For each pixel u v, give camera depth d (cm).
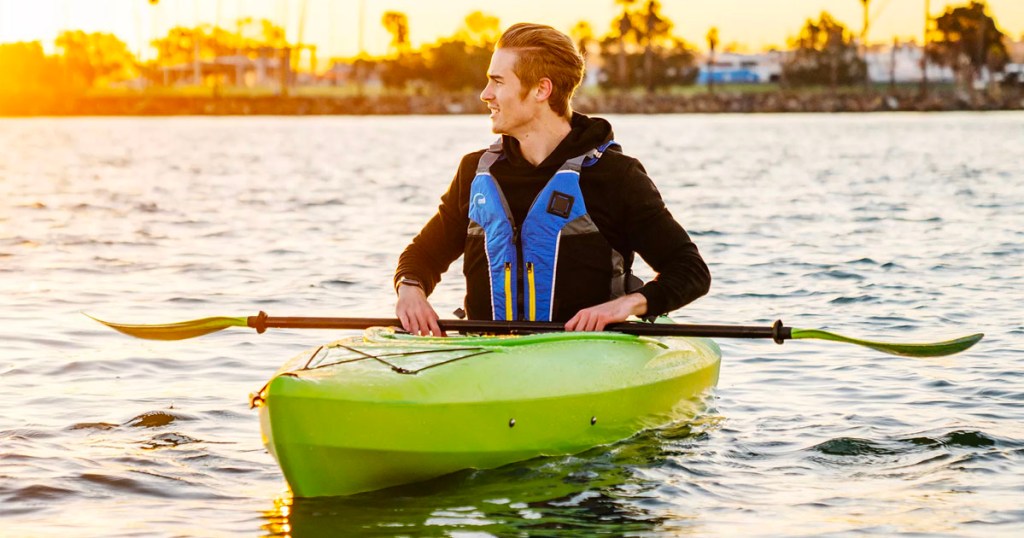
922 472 475
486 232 489
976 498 442
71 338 755
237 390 620
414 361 445
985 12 11175
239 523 416
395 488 434
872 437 523
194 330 500
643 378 493
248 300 929
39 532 408
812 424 546
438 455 429
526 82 476
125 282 1020
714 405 576
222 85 12581
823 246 1262
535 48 475
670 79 11556
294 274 1070
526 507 423
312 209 1773
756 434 528
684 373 523
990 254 1176
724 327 483
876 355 698
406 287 492
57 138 5241
